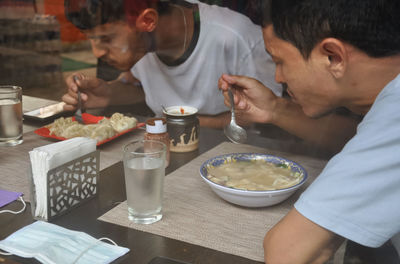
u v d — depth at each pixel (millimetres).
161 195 848
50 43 2752
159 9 2072
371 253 913
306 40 814
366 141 675
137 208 831
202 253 742
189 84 2203
